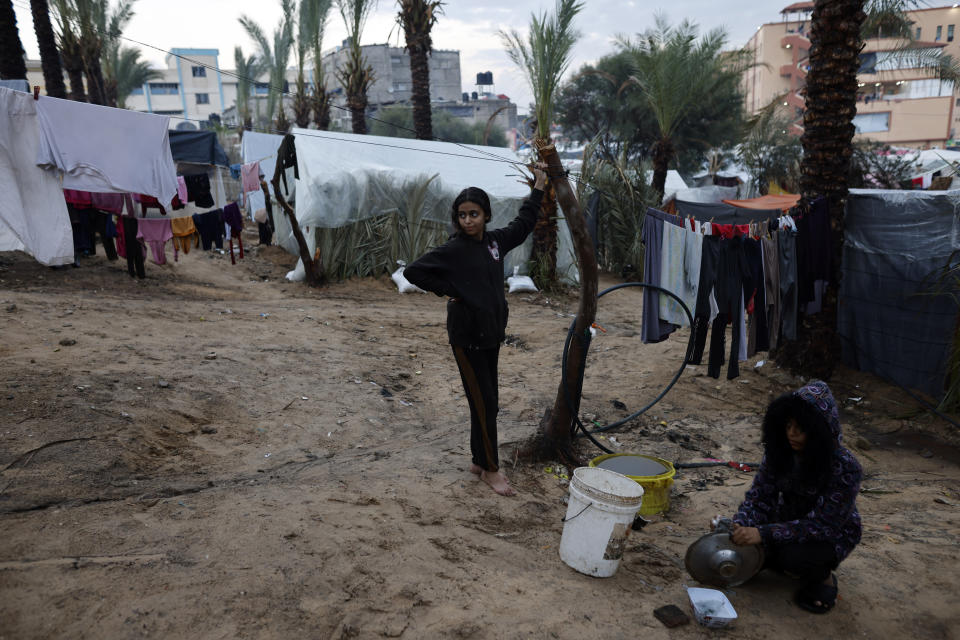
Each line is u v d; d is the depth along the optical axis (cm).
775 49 5450
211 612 238
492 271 373
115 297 888
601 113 3478
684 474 486
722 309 580
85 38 2003
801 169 710
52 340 602
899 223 668
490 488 410
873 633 269
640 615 270
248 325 810
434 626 245
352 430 517
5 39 1180
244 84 3956
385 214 1395
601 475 323
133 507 325
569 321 1120
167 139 962
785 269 642
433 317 1062
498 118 7438
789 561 280
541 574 302
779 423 278
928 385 652
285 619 240
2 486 327
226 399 525
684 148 3294
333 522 328
